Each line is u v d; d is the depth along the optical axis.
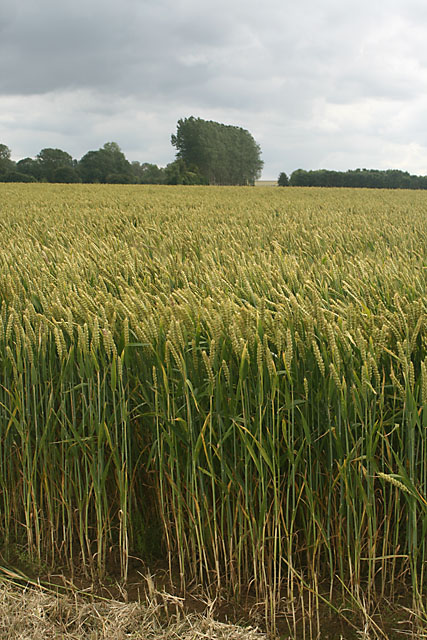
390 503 2.59
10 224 9.88
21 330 2.89
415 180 79.50
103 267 4.36
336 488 2.73
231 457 2.79
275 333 2.59
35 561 3.07
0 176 88.25
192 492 2.63
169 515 2.96
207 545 2.85
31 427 3.08
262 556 2.60
